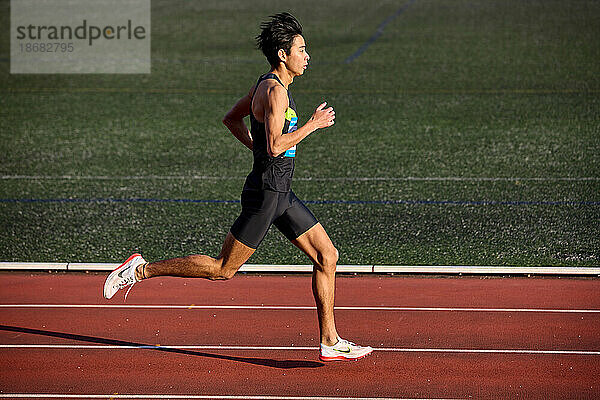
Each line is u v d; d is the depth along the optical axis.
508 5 103.38
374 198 35.16
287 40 17.27
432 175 39.06
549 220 31.52
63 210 33.50
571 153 43.09
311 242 18.14
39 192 36.44
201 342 20.27
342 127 50.03
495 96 58.75
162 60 75.06
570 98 57.50
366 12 102.81
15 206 34.12
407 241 29.02
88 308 22.69
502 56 74.06
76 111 55.41
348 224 31.28
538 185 37.00
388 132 48.59
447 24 92.25
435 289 24.06
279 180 17.53
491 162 41.41
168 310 22.50
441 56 75.00
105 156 43.53
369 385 17.84
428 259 26.97
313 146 45.28
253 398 17.28
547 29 86.50
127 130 49.88
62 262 26.83
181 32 90.25
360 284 24.55
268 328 21.17
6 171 40.38
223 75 68.19
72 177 39.16
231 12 103.50
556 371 18.45
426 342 20.16
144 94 61.09
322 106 17.14
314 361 19.09
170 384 17.94
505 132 48.16
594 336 20.44
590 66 68.88
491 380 18.05
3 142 46.81
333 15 101.38
